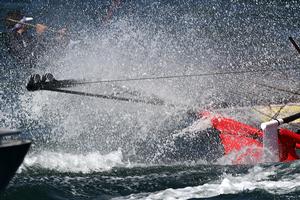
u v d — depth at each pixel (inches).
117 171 1020.5
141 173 1013.8
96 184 952.3
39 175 978.1
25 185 925.8
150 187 945.5
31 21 2285.9
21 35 1920.5
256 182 965.8
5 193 894.4
